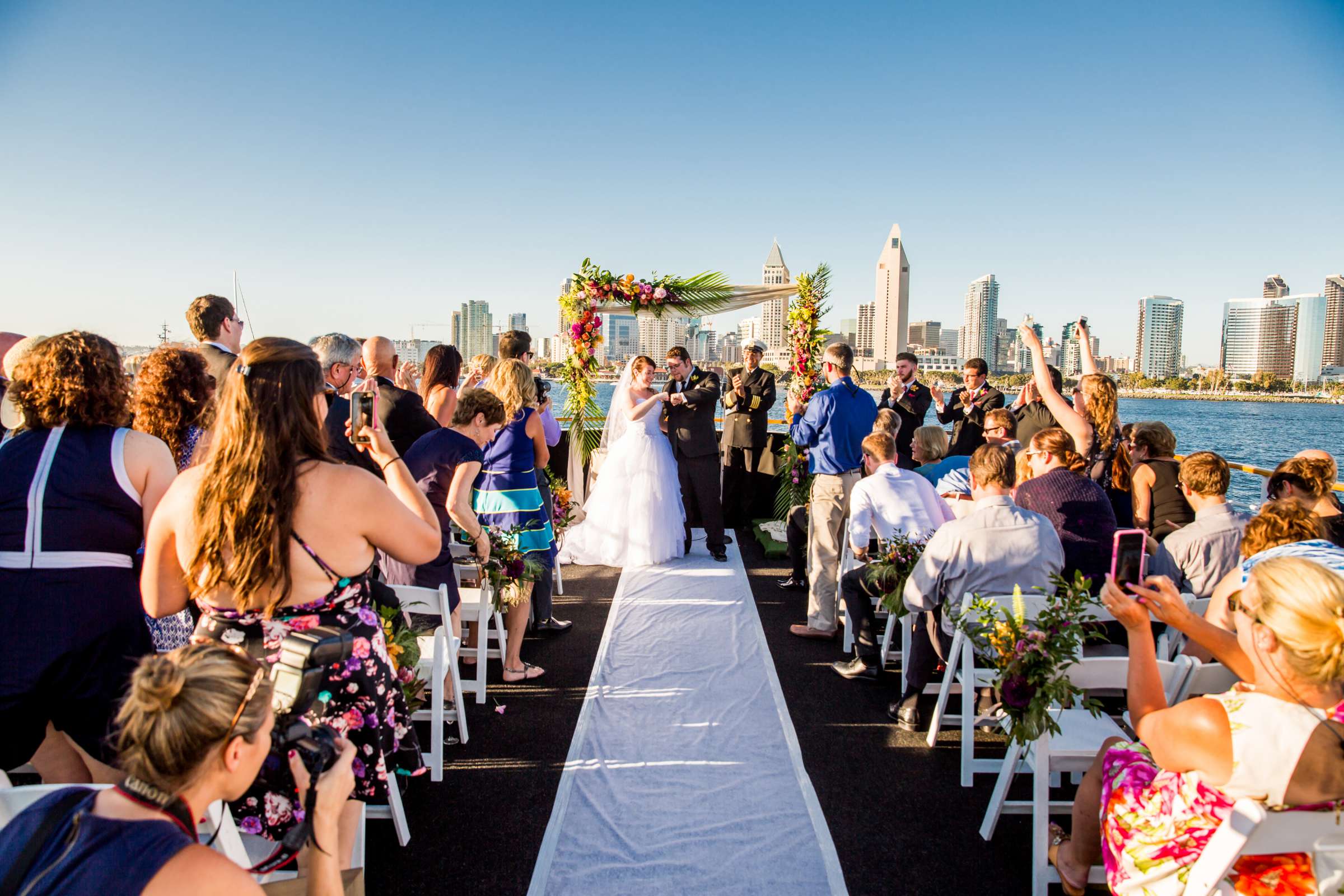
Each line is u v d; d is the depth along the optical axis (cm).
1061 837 263
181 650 129
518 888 260
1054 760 266
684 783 326
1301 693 169
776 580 642
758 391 827
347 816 207
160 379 272
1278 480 345
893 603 382
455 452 355
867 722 388
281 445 175
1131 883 201
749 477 832
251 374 176
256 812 187
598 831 291
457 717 359
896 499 439
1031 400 602
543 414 609
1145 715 210
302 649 159
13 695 204
